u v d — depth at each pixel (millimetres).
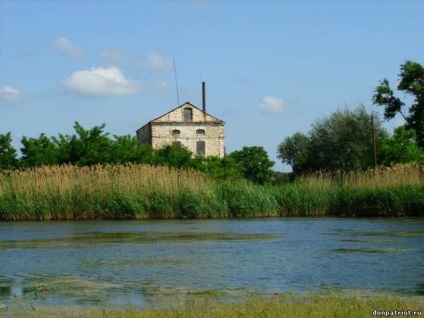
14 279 12594
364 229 24797
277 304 9102
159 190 34062
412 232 23094
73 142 47375
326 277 12531
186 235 22828
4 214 33219
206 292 10867
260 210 34875
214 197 34438
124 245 19297
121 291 11078
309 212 35500
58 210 33375
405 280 12094
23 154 48344
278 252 17016
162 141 83750
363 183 35812
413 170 35219
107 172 34938
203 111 85062
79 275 13062
